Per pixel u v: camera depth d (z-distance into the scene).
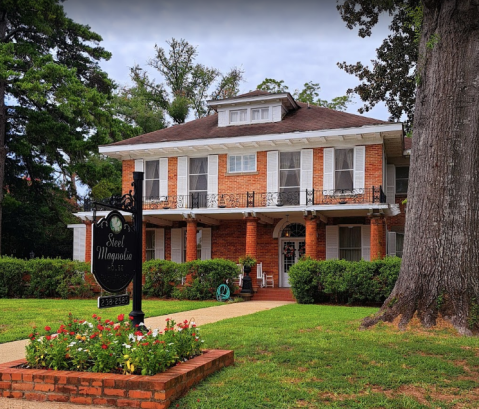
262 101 25.36
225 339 9.73
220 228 25.66
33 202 34.28
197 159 25.48
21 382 6.42
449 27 10.85
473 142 10.61
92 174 30.06
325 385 6.76
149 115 41.50
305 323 11.67
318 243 23.92
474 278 10.22
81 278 21.94
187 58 47.25
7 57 25.95
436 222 10.50
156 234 26.53
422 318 10.18
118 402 6.07
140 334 7.00
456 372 7.31
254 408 5.96
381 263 18.02
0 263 22.41
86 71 33.59
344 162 22.91
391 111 22.45
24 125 31.38
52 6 29.08
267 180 23.83
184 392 6.44
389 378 7.01
